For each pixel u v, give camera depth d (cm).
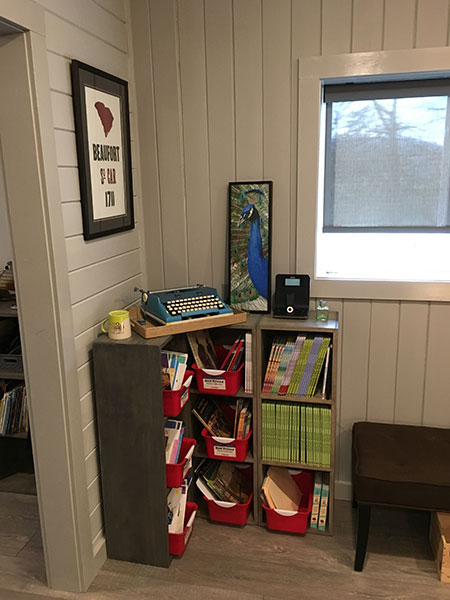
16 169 179
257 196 248
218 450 242
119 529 227
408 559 227
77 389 204
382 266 256
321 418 232
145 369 207
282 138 243
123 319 212
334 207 253
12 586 217
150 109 254
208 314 226
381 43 224
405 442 231
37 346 193
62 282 190
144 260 271
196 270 267
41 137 175
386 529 246
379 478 208
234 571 221
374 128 241
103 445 219
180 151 255
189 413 247
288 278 244
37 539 247
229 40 239
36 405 198
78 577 211
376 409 260
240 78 242
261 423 238
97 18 216
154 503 219
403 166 242
